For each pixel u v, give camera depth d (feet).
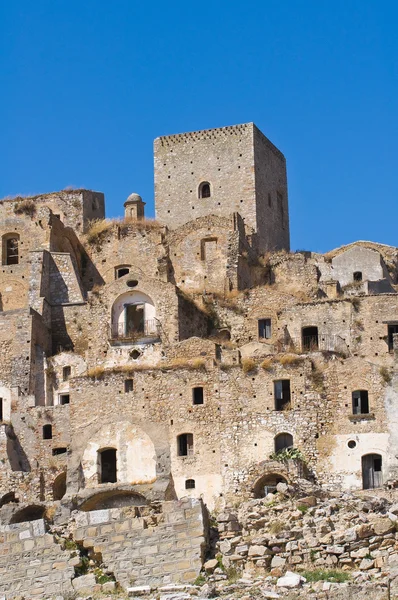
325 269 423.23
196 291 414.41
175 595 224.12
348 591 212.84
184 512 243.19
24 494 354.74
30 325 390.83
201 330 396.57
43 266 413.80
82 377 366.02
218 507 333.21
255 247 435.94
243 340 392.88
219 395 352.90
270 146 468.34
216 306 400.88
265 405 347.97
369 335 373.81
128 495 349.20
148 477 349.61
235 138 451.94
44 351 394.52
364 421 340.18
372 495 310.86
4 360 389.60
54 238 426.92
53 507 339.77
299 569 235.20
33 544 242.99
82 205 449.48
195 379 356.18
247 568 237.86
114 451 357.61
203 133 456.04
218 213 446.19
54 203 450.30
